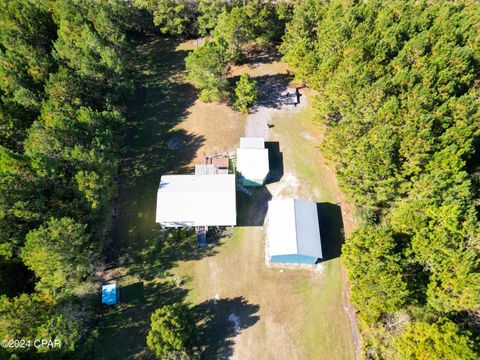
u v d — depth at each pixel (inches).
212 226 1747.0
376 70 1899.6
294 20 2313.0
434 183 1444.4
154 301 1533.0
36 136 1551.4
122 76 2100.1
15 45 2086.6
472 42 2055.9
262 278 1599.4
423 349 1128.8
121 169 2004.2
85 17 2389.3
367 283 1275.8
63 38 2258.9
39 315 1186.0
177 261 1654.8
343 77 1793.8
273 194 1891.0
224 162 1974.7
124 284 1578.5
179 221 1651.1
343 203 1850.4
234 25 2313.0
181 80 2556.6
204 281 1593.3
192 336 1342.3
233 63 2628.0
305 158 2053.4
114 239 1723.7
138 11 2819.9
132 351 1400.1
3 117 1722.4
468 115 1642.5
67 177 1615.4
